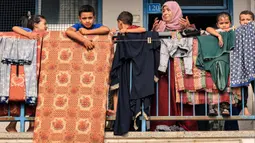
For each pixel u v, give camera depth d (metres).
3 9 8.59
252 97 7.81
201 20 9.37
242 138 6.14
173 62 6.45
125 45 6.38
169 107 6.30
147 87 6.22
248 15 6.87
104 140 6.22
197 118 6.24
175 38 6.44
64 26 8.58
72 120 6.23
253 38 6.22
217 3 8.56
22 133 6.28
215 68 6.31
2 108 6.47
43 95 6.31
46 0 8.63
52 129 6.21
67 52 6.41
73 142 6.18
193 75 6.38
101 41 6.43
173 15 6.89
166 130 6.36
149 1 8.54
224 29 6.77
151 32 6.43
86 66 6.37
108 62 6.37
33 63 6.39
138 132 6.18
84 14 6.57
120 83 6.30
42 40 6.48
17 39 6.41
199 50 6.38
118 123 6.21
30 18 7.28
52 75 6.36
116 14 8.50
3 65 6.35
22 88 6.32
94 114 6.24
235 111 6.65
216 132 6.16
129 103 6.25
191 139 6.18
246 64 6.20
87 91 6.30
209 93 6.36
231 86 6.26
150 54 6.34
